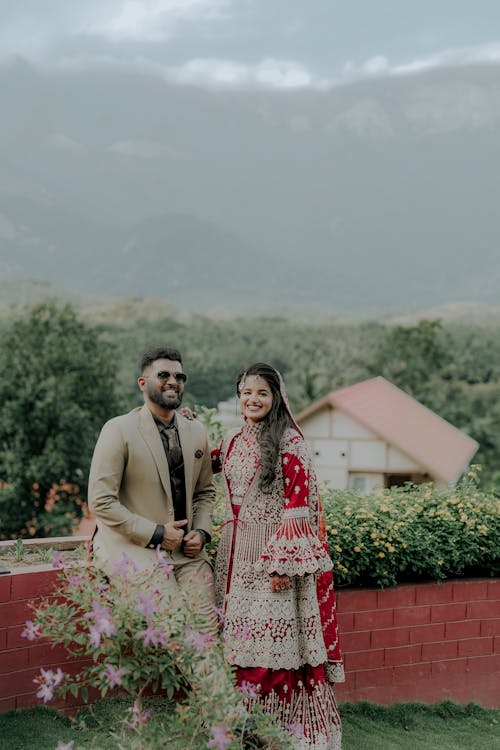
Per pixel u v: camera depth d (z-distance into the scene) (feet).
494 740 14.02
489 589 15.99
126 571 9.54
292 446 11.97
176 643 9.18
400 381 174.19
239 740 9.87
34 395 107.34
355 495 16.75
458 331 194.90
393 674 15.02
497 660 15.98
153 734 9.25
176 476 12.26
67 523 102.37
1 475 105.70
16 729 11.37
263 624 11.55
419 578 15.74
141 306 201.98
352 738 13.37
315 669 11.84
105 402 115.96
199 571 12.07
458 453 86.84
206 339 195.83
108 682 9.11
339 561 14.60
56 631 9.77
